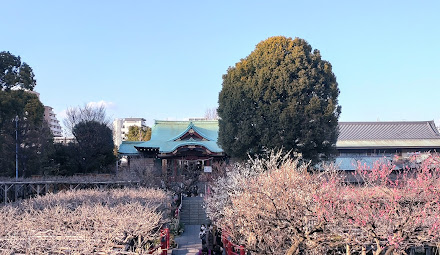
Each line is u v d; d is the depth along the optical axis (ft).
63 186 110.93
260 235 46.24
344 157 154.10
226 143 102.17
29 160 132.57
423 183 42.73
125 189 85.87
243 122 97.35
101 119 195.11
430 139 177.17
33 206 60.08
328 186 44.47
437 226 37.17
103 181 107.96
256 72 99.40
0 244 38.01
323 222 39.78
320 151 97.04
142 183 116.47
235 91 100.73
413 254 58.39
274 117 93.81
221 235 69.51
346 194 46.98
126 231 43.04
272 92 95.40
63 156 159.33
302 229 41.91
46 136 143.64
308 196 43.45
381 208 44.29
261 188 45.93
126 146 181.68
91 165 160.97
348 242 40.09
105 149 164.96
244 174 71.82
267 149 92.17
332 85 98.22
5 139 127.44
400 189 44.91
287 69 95.61
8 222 46.01
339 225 41.96
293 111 91.40
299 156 78.18
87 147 160.76
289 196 42.60
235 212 55.67
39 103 167.53
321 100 94.68
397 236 36.60
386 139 173.99
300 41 99.71
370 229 37.88
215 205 74.49
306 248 45.85
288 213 40.70
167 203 81.87
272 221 42.55
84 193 75.41
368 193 45.16
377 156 159.43
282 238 45.32
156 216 52.01
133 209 53.01
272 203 42.32
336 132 100.48
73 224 45.55
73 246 37.55
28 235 40.14
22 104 131.85
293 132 91.30
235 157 102.63
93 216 48.70
